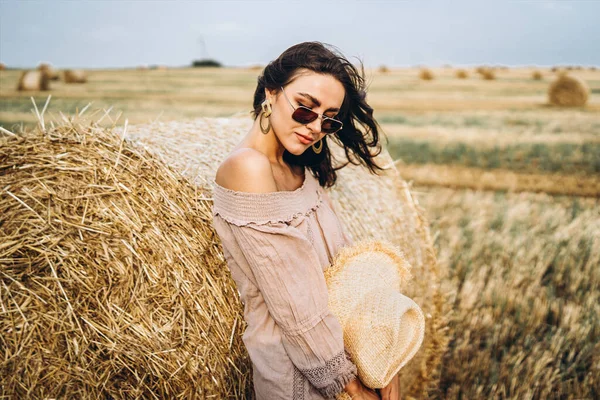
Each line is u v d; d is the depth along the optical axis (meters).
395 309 1.95
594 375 3.55
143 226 2.12
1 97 21.20
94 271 2.00
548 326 4.14
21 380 1.91
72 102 19.31
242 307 2.24
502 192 8.12
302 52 1.92
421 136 13.43
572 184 8.66
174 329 2.05
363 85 2.19
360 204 3.21
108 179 2.17
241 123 3.25
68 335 1.94
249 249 1.87
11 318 1.91
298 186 2.20
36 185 2.10
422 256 3.58
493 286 4.55
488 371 3.61
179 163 2.48
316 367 1.90
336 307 2.02
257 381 1.99
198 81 33.91
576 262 5.14
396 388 2.17
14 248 1.96
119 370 1.98
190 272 2.15
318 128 1.93
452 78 40.09
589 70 51.72
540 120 16.70
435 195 7.70
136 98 21.70
